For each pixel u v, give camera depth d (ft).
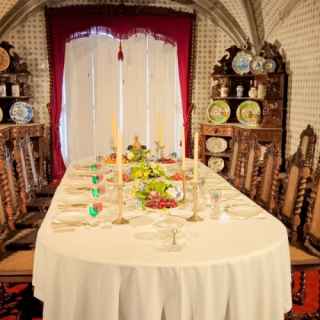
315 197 8.90
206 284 5.96
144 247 6.46
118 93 21.49
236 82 20.86
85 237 6.89
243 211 8.31
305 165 9.75
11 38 20.68
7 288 10.53
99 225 7.47
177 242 6.64
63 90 21.22
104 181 11.12
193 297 6.00
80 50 21.02
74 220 7.72
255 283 6.35
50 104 21.04
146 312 5.93
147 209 8.41
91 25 20.57
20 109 20.33
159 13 20.74
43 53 20.88
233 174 14.51
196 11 21.03
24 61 20.88
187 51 21.17
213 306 6.08
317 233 8.67
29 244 9.12
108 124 21.62
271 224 7.59
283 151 17.89
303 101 16.10
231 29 20.44
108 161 13.57
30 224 10.64
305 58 15.79
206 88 21.76
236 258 6.11
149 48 21.26
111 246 6.49
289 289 7.08
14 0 17.98
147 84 21.57
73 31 20.52
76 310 6.18
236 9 18.90
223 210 8.43
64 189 10.34
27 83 20.94
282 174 15.58
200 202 8.91
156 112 21.81
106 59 21.16
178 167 13.32
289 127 17.53
